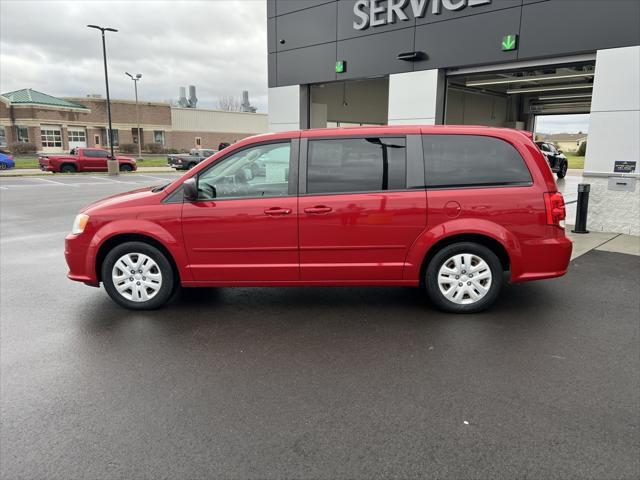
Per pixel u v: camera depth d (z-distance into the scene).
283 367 3.71
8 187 19.83
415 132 4.70
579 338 4.21
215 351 4.01
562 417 2.99
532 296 5.34
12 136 46.03
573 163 34.41
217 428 2.91
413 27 10.76
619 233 8.59
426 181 4.65
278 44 13.88
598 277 6.03
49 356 3.93
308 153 4.74
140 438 2.81
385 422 2.96
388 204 4.62
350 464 2.57
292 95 13.78
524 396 3.25
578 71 14.75
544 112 24.30
